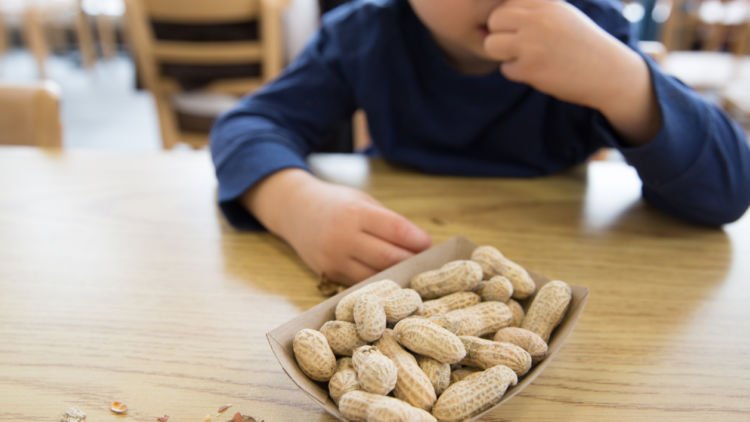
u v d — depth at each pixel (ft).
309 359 1.14
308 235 1.58
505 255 1.65
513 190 2.05
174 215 1.85
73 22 11.27
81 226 1.78
